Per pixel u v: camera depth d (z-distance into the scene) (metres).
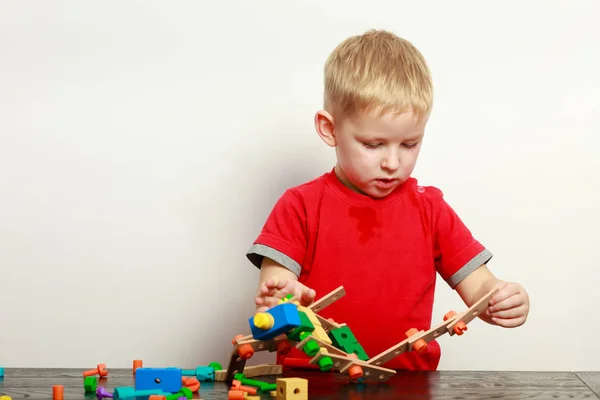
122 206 1.71
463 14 1.77
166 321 1.71
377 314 1.32
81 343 1.70
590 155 1.79
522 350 1.79
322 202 1.35
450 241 1.36
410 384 0.99
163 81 1.72
